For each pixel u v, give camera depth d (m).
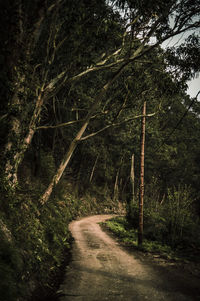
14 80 6.92
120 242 13.07
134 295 5.03
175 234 12.12
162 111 14.30
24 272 4.77
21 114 7.77
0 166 7.19
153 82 12.84
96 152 31.95
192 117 45.75
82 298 4.83
